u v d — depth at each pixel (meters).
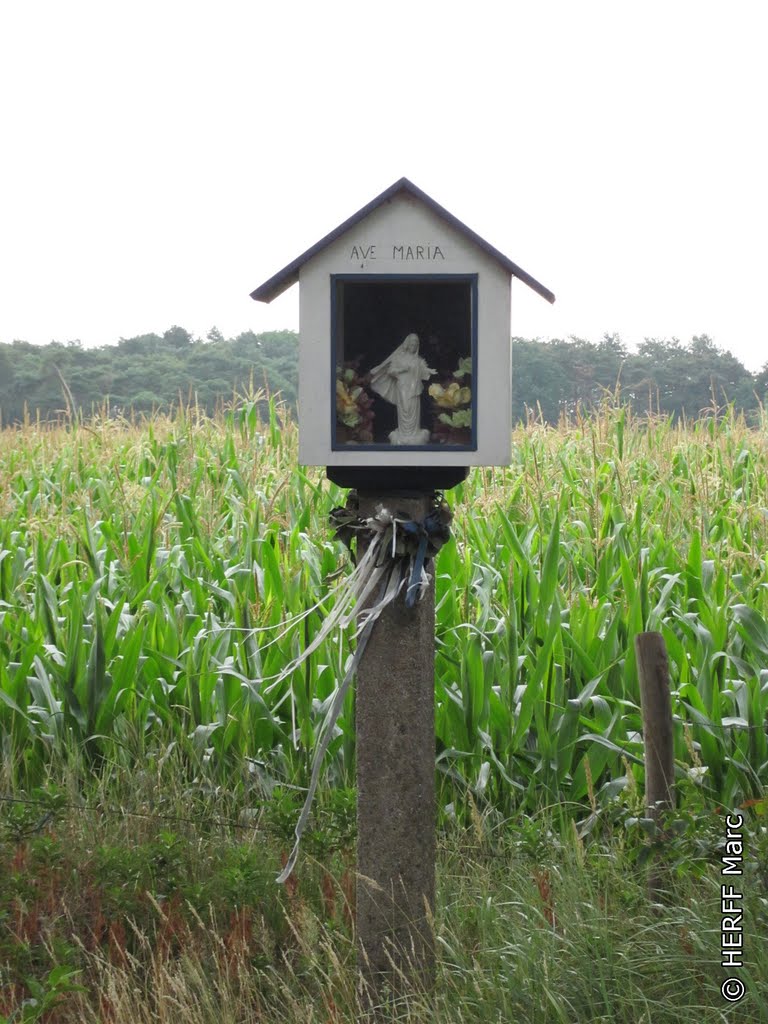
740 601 7.21
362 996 4.08
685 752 5.95
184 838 5.20
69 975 3.91
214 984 4.19
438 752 6.14
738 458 10.88
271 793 5.82
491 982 3.96
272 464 10.63
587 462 10.56
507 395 3.94
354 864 4.98
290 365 40.62
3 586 8.07
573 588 7.01
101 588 7.65
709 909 4.42
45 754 6.42
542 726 6.00
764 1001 3.92
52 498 10.48
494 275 3.92
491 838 5.43
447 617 6.72
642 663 4.95
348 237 3.94
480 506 9.04
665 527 8.62
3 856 5.01
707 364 39.62
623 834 5.40
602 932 4.14
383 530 4.01
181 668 6.55
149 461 11.42
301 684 6.16
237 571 7.27
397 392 4.05
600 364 39.41
